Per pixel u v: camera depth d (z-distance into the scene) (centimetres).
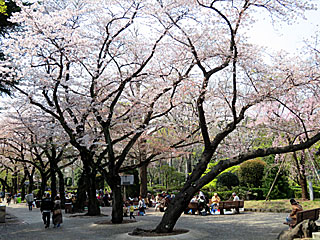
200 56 1333
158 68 1580
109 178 1523
